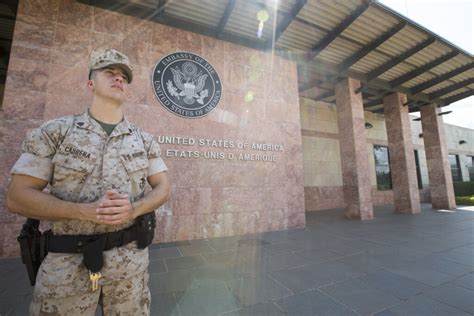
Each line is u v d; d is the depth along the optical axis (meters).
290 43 6.21
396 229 5.72
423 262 3.39
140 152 1.29
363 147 7.48
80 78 4.21
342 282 2.74
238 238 4.86
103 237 1.08
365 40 6.23
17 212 1.00
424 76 8.18
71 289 1.02
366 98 9.87
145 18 4.85
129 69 1.28
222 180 5.17
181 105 4.95
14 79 3.80
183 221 4.73
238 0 4.77
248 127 5.62
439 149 9.70
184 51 5.13
